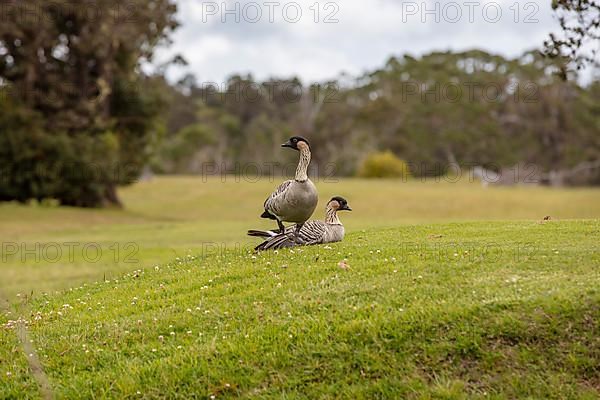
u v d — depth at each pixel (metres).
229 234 28.38
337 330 8.77
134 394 8.30
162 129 54.97
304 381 8.25
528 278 9.62
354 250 12.27
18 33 44.41
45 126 47.50
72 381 8.67
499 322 8.49
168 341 9.35
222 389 8.27
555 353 8.20
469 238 13.65
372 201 47.00
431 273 10.28
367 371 8.27
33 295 13.99
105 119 49.78
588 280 9.21
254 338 8.93
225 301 10.25
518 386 7.95
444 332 8.54
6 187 46.84
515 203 45.44
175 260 14.52
